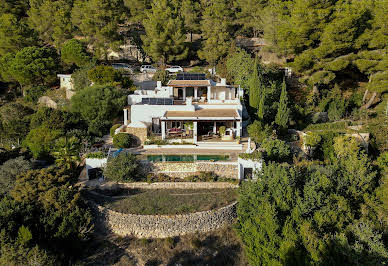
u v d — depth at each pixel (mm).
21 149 34750
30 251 19391
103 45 57219
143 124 34312
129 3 69438
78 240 22500
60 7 63031
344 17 41094
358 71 50500
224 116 34000
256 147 32438
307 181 25359
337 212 23172
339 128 39625
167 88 42906
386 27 40062
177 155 30859
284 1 54438
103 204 25312
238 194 26531
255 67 39781
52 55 54844
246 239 22750
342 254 20078
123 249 23031
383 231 23641
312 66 44656
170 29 57594
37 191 23828
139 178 28719
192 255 22625
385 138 35188
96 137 36438
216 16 60688
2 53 55656
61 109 43969
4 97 54875
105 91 39688
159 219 23844
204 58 60219
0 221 20953
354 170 27062
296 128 40375
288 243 20500
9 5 69438
